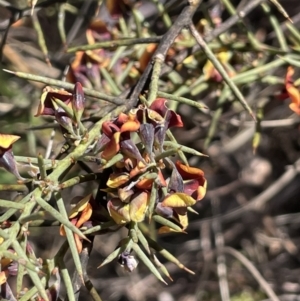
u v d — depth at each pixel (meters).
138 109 0.21
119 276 0.60
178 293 0.59
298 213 0.58
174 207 0.21
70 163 0.21
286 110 0.52
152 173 0.20
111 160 0.20
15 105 0.48
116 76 0.34
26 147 0.48
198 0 0.26
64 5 0.37
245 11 0.31
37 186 0.20
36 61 0.52
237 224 0.59
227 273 0.58
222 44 0.34
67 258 0.54
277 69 0.42
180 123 0.21
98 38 0.34
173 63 0.31
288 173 0.52
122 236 0.58
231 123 0.45
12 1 0.52
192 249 0.59
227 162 0.58
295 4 0.55
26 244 0.20
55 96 0.22
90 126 0.26
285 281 0.57
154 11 0.49
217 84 0.34
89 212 0.21
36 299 0.21
